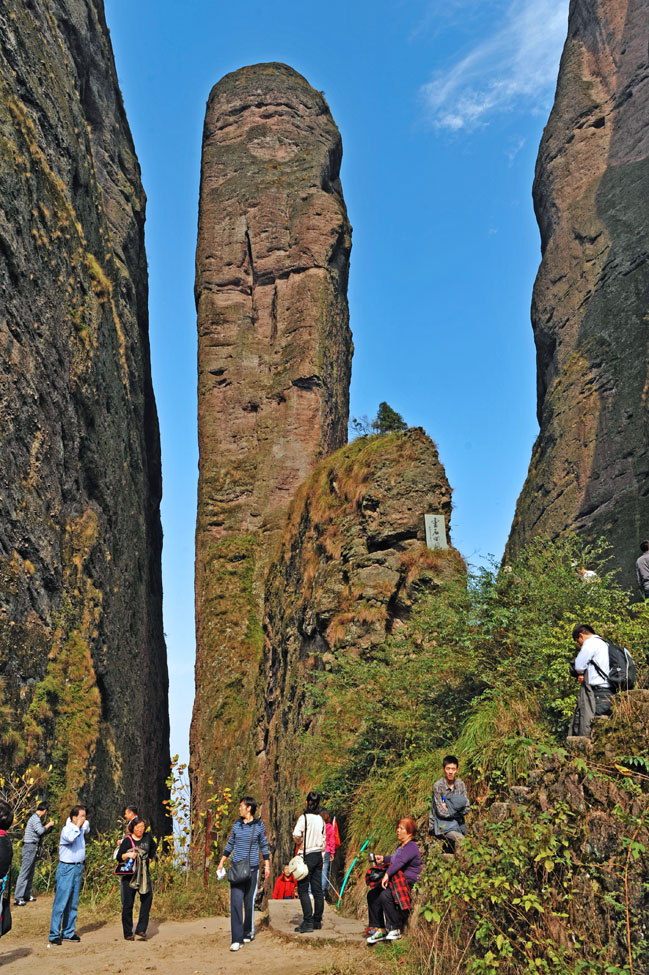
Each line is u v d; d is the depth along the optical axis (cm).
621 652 713
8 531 2205
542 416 5291
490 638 1091
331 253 5450
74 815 1052
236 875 919
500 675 1048
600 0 6059
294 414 5022
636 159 5397
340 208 5634
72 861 1027
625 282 5000
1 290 2306
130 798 3075
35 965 874
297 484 4888
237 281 5456
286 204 5609
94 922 1173
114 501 3303
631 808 550
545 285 5684
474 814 823
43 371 2550
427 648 1279
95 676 2623
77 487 2878
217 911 1308
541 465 5006
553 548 1205
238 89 6041
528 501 5044
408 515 1928
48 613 2412
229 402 5178
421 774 1013
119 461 3500
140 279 4859
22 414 2367
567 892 581
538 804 662
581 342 5103
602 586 1113
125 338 3959
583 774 609
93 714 2453
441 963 667
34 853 1322
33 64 2941
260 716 3278
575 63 6138
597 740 622
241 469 5016
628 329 4816
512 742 716
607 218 5344
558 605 1103
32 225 2597
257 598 4616
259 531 4828
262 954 862
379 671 1323
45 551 2419
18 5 2914
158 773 4347
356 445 2345
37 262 2602
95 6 4281
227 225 5606
